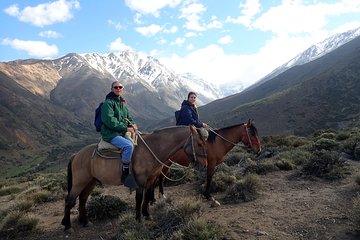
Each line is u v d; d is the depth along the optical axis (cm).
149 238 782
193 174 1478
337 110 12581
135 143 880
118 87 879
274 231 799
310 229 797
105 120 848
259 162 1683
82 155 938
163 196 1152
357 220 760
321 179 1272
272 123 12762
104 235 891
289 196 1095
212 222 828
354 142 1739
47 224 1062
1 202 1620
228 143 1156
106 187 1619
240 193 1105
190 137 862
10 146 19838
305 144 2248
